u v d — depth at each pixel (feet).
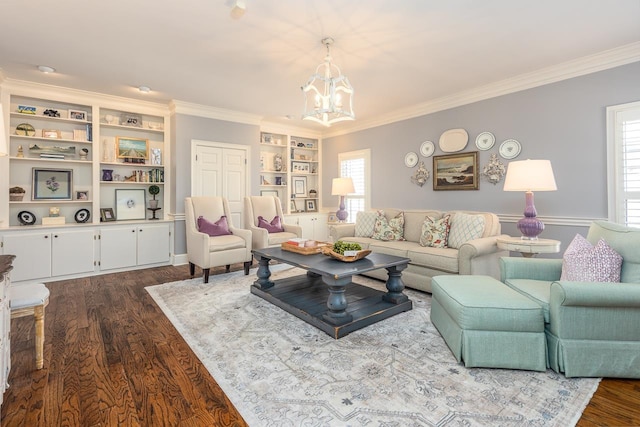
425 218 13.39
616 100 10.48
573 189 11.44
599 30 9.09
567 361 5.94
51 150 13.97
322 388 5.76
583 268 6.73
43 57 10.73
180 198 16.08
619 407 5.17
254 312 9.48
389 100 15.52
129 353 7.11
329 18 8.39
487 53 10.51
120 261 14.61
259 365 6.57
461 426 4.76
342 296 8.17
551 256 12.06
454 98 14.69
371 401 5.37
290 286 11.13
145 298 10.86
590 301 5.81
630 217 10.26
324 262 9.30
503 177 13.26
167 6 7.82
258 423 4.89
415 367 6.43
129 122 15.76
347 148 20.75
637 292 5.70
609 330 5.90
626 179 10.34
